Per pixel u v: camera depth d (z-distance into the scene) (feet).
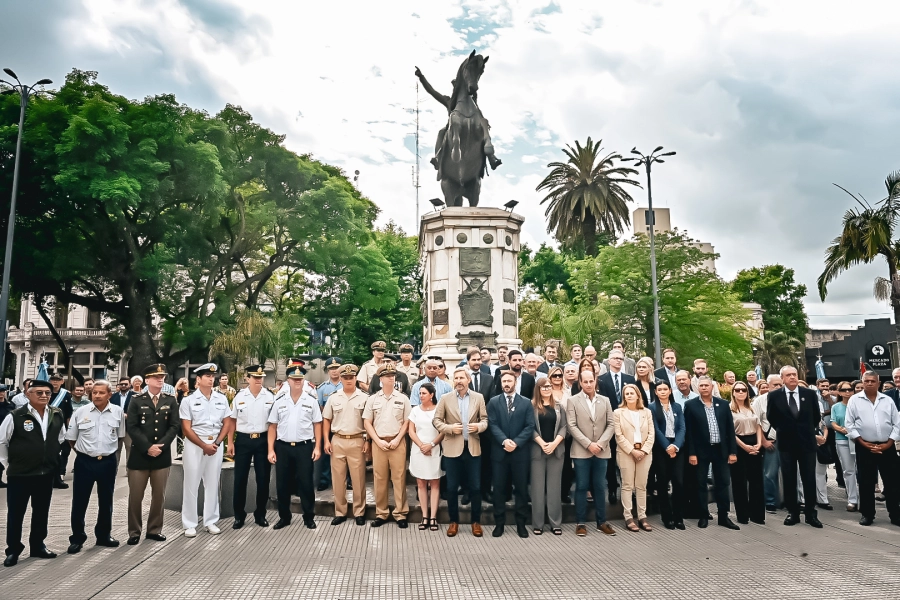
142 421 27.48
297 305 136.05
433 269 50.80
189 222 92.89
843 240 75.20
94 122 74.79
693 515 32.81
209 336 95.25
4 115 81.25
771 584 21.24
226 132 94.32
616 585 21.13
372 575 22.26
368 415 30.58
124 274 88.38
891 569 23.02
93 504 36.52
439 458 29.71
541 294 172.86
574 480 33.96
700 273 99.91
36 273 83.25
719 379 101.19
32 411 25.00
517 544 26.76
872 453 31.37
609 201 130.72
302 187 107.65
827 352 147.84
